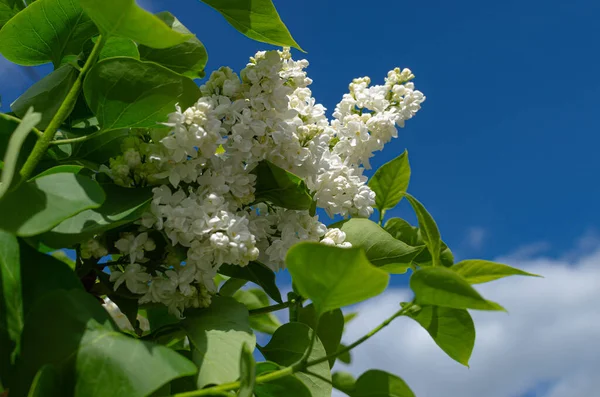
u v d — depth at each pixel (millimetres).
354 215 690
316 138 613
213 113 540
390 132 681
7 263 453
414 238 737
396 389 480
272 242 604
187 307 549
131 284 521
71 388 411
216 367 477
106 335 432
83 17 582
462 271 490
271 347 571
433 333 527
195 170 540
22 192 446
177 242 534
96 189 458
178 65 634
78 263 544
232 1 559
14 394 410
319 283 433
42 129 572
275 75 585
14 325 442
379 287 427
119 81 506
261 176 599
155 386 414
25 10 564
